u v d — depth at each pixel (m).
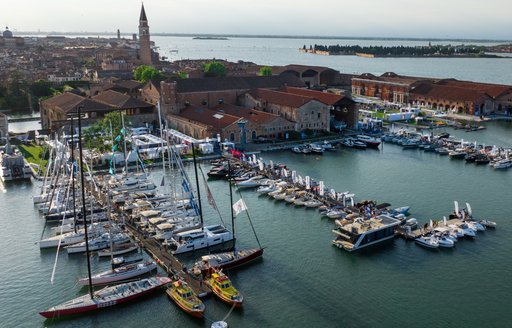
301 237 102.56
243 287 83.19
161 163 158.00
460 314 75.25
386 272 87.94
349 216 108.19
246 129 185.62
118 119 165.88
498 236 101.88
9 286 85.19
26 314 77.25
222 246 98.56
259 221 111.19
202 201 123.88
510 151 167.88
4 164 144.75
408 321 73.56
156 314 76.38
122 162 156.62
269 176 141.88
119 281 85.12
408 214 113.94
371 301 78.81
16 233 106.31
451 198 125.56
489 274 86.69
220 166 151.50
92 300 77.62
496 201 123.00
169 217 109.44
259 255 93.00
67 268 91.00
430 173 149.25
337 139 194.62
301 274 87.50
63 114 195.38
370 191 131.62
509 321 73.38
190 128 192.62
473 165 158.88
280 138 193.88
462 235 101.12
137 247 97.00
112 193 125.06
